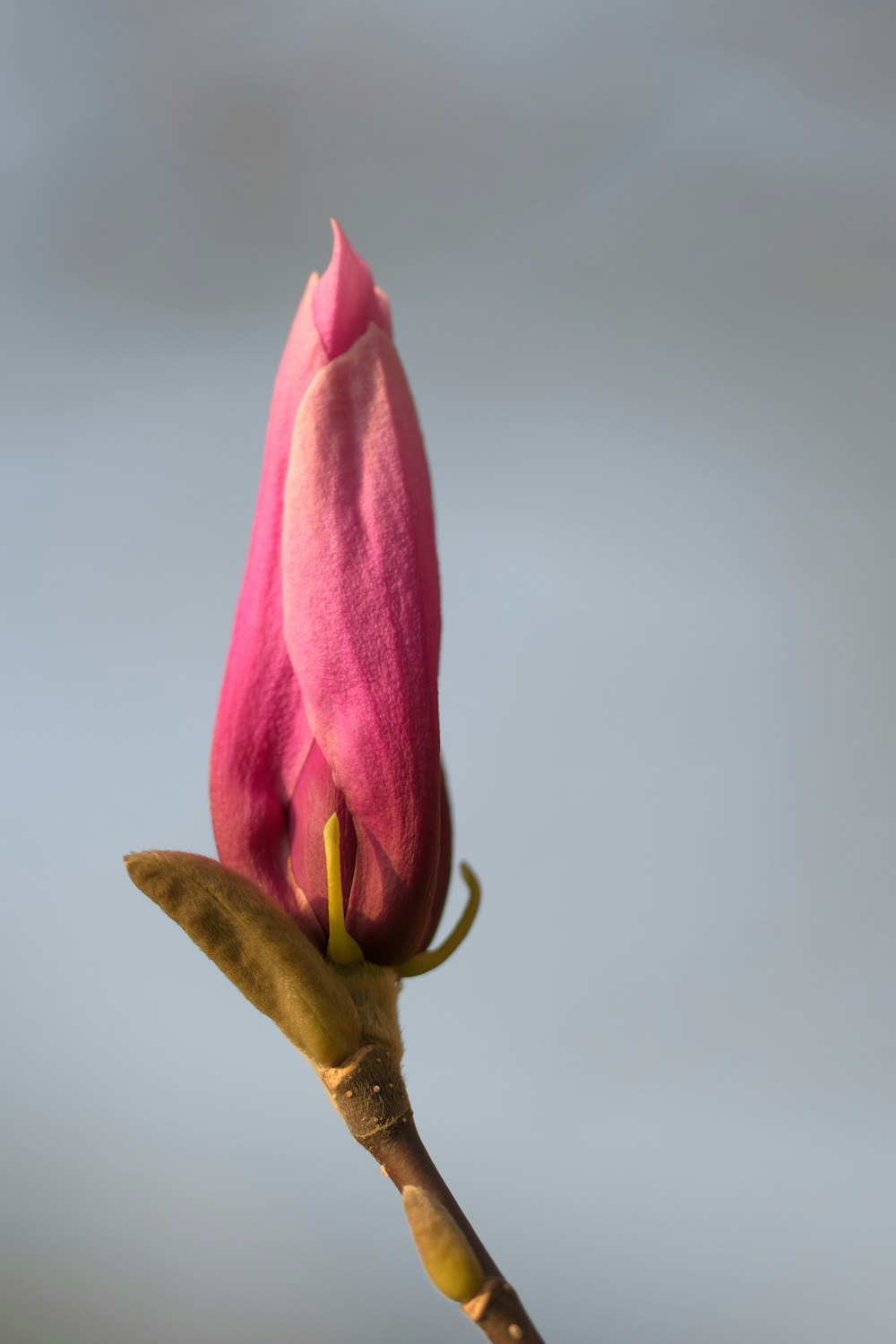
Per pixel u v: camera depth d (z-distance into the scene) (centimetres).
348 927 63
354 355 64
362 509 63
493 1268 61
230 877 62
